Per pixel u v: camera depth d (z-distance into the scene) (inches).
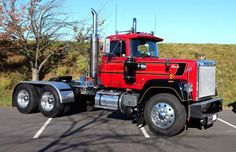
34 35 674.2
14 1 635.5
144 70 415.8
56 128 410.9
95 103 446.6
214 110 411.8
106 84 446.6
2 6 630.5
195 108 374.3
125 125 435.5
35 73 716.0
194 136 377.7
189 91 377.4
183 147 328.5
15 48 737.0
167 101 376.2
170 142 348.5
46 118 480.1
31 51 744.3
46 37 685.9
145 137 369.7
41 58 759.1
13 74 769.6
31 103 508.7
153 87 388.8
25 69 784.3
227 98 724.0
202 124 425.4
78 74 789.2
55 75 781.3
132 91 428.5
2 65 789.2
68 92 486.9
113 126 428.5
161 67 405.7
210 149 321.4
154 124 383.6
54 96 481.7
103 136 371.6
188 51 930.1
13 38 664.4
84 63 780.6
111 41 441.1
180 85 375.6
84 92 487.2
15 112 530.6
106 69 446.3
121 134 382.9
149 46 447.2
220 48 960.9
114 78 439.5
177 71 396.8
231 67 866.1
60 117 491.2
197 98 387.2
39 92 511.5
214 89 428.1
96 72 457.1
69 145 330.3
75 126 425.1
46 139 353.7
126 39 429.7
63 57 821.2
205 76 403.9
